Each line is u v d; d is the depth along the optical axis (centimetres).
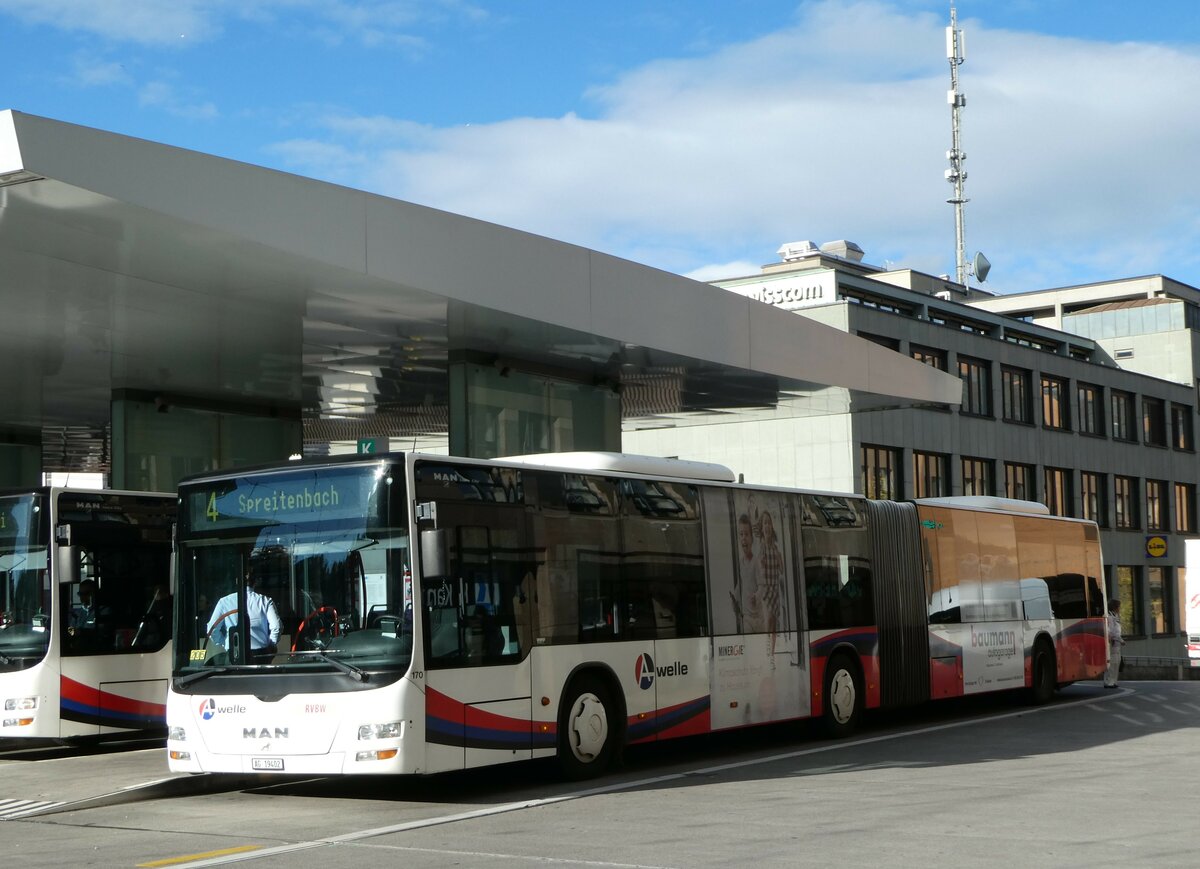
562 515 1384
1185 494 6762
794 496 1781
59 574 1694
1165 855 892
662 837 993
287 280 1642
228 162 1440
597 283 1964
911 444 4922
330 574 1215
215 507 1273
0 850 995
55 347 2048
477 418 2094
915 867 858
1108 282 7794
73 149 1282
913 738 1797
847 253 6638
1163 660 4922
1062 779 1318
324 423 2788
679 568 1541
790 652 1716
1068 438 5844
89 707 1702
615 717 1420
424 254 1684
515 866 878
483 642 1255
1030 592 2361
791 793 1240
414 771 1170
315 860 916
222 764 1216
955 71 7769
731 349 2212
